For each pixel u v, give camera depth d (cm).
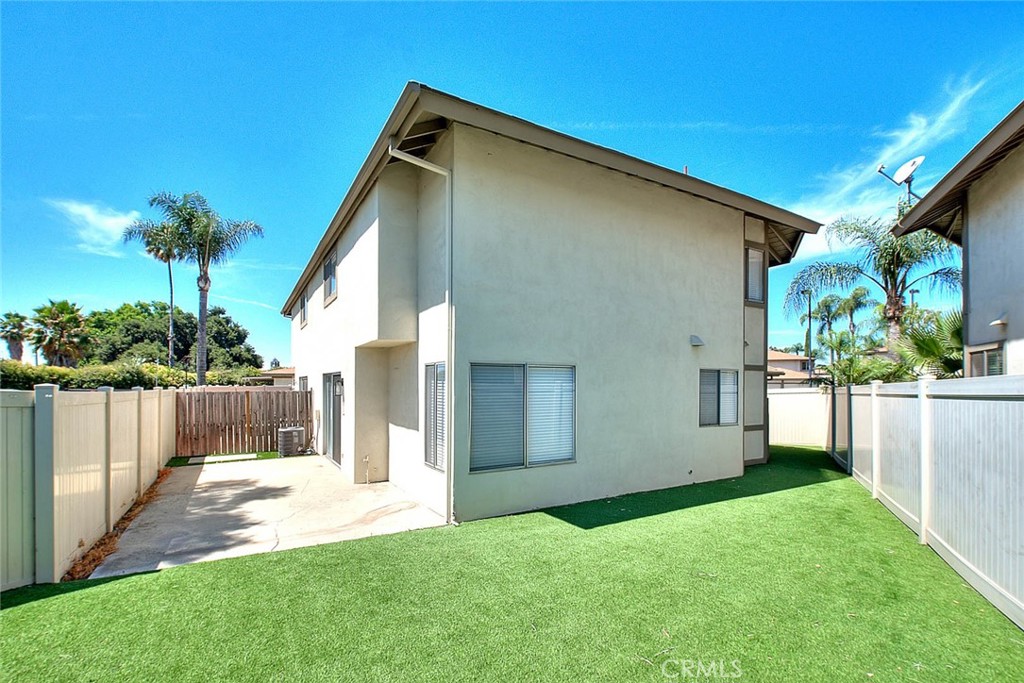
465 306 738
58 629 391
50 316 3712
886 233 1683
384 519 730
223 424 1428
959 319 1233
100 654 357
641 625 404
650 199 987
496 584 484
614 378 912
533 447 802
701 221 1080
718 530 667
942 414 568
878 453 852
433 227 808
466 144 753
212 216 2695
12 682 323
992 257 945
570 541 618
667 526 687
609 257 916
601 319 898
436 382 786
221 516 748
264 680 329
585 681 330
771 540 624
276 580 492
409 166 884
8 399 452
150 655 356
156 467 1057
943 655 362
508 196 792
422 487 829
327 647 369
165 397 1243
